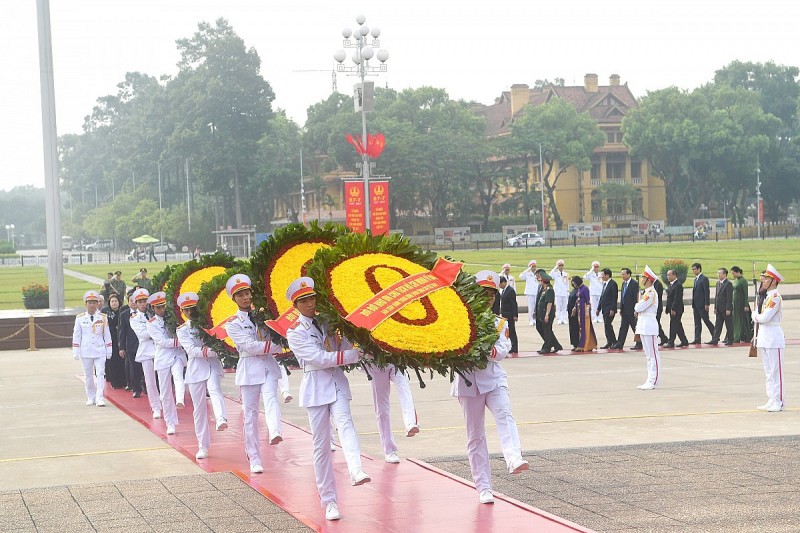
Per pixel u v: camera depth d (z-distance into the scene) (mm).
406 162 105688
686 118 116000
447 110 115625
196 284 15180
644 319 18250
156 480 11242
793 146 145625
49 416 17266
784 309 38281
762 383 18781
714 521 8641
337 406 9289
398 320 8898
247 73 117500
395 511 9336
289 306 10984
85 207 191500
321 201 111000
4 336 31734
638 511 9094
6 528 9094
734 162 118312
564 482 10414
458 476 10883
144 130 152000
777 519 8664
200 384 12750
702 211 128875
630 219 122688
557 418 15031
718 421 14430
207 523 9102
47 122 32688
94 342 18516
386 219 43469
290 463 12102
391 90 127125
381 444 13086
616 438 13133
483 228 115812
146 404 18562
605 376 20422
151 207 135375
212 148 115250
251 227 121375
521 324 35438
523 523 8711
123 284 35906
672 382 19172
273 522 9078
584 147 113375
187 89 120625
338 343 9398
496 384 9531
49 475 11922
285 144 117000
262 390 11828
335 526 8844
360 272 9281
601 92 128250
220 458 12742
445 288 9453
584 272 58000
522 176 115750
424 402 17219
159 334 14883
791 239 108062
